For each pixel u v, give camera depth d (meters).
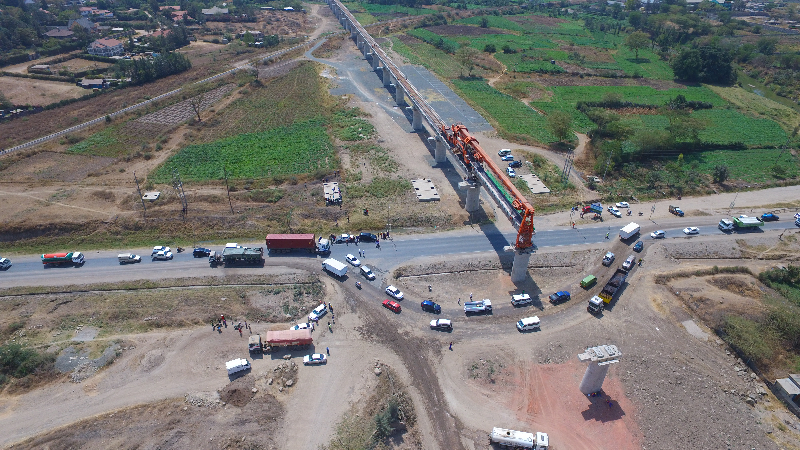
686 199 138.88
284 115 188.75
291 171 148.25
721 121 190.62
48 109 185.62
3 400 78.44
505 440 72.81
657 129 178.38
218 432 74.12
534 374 85.50
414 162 154.25
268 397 79.88
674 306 100.56
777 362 87.06
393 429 75.12
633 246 116.62
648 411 79.31
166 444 72.19
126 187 136.50
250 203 131.38
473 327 94.62
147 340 90.00
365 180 143.00
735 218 125.12
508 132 176.25
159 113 187.62
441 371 85.75
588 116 189.75
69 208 125.81
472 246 116.69
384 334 92.69
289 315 96.50
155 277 106.69
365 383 82.94
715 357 89.38
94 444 71.94
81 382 81.81
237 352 88.00
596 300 97.69
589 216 129.25
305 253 114.50
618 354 76.25
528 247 101.12
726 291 104.56
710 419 78.00
